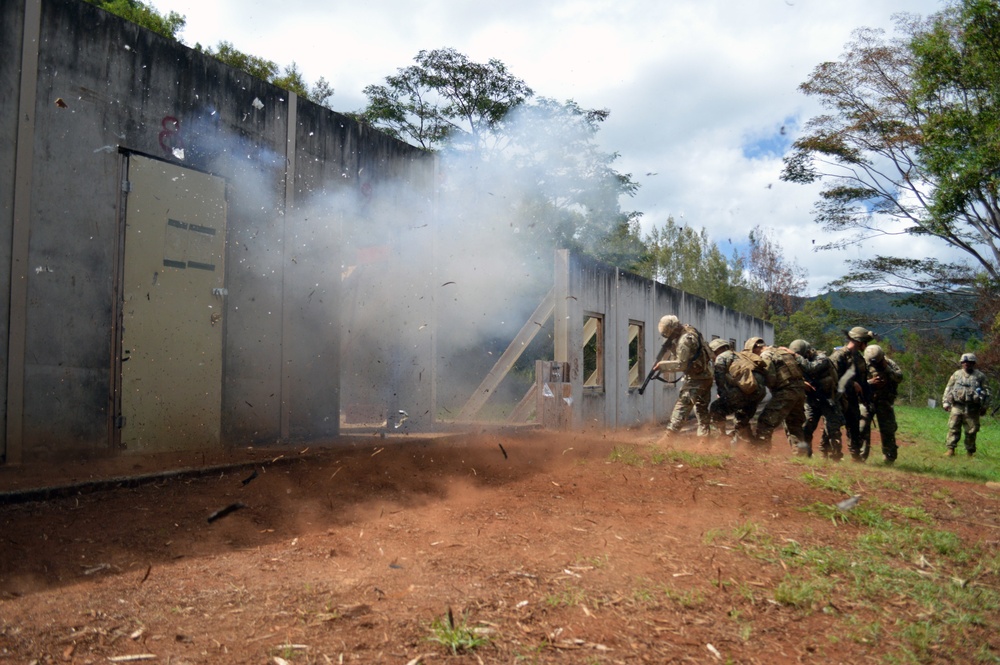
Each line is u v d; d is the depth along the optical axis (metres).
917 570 4.59
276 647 2.91
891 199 26.94
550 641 3.11
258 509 5.16
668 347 9.76
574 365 13.24
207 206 7.88
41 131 6.34
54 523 4.50
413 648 2.94
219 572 3.84
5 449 6.02
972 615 3.84
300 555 4.19
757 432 9.24
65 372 6.46
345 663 2.80
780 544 4.80
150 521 4.71
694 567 4.26
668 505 5.69
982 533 5.64
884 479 7.23
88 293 6.66
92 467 6.06
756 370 9.38
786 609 3.73
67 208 6.52
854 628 3.55
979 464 11.30
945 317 32.50
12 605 3.29
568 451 8.34
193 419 7.63
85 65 6.71
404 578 3.79
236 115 8.30
